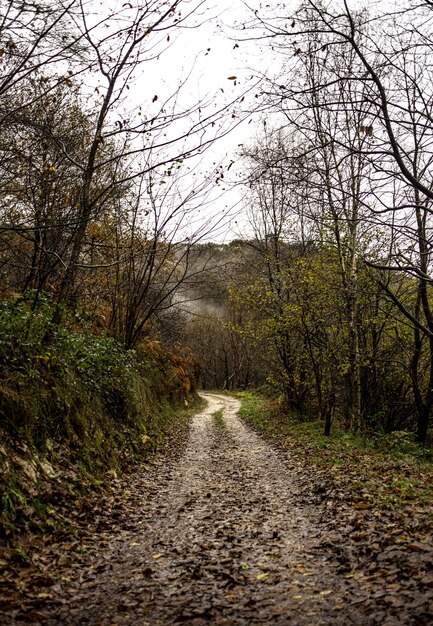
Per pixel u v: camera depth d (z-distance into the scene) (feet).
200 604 15.57
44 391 31.60
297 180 28.37
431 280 29.32
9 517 20.77
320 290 62.23
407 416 68.69
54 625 14.03
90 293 57.16
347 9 25.13
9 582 16.15
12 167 30.48
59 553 20.01
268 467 41.86
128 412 48.98
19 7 21.95
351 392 64.39
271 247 84.28
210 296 63.41
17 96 32.19
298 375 75.20
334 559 18.93
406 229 31.50
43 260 38.47
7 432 25.73
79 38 23.40
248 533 23.29
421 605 13.74
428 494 26.96
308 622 13.93
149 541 22.47
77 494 27.40
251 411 95.71
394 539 19.66
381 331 62.13
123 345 61.41
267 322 75.56
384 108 25.08
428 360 63.87
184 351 125.08
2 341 29.35
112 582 17.60
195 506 28.91
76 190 37.17
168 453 49.65
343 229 57.47
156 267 67.15
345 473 35.06
